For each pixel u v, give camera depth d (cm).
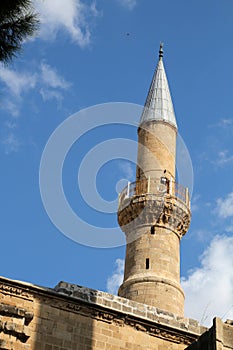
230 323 3606
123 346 3581
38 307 3491
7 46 2200
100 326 3578
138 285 4675
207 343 3152
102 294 3678
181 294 4759
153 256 4844
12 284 3478
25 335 3372
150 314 3738
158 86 5822
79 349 3469
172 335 3728
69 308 3550
